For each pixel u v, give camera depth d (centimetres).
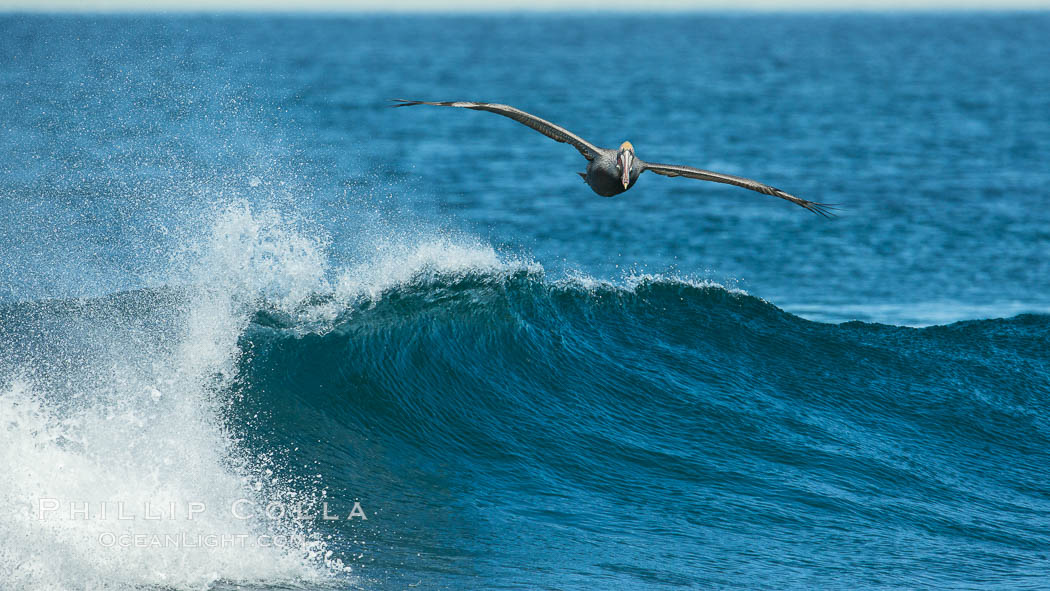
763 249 10956
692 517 4572
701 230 12044
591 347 6234
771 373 6247
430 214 12238
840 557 4266
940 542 4491
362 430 5025
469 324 6050
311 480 4519
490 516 4406
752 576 4016
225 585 3556
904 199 14525
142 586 3491
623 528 4403
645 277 7125
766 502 4772
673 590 3828
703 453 5238
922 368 6438
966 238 11562
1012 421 5866
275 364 5347
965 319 7994
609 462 5066
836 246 11125
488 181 15625
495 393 5575
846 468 5188
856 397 6038
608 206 13662
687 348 6438
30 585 3419
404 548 4012
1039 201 14250
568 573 3906
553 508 4550
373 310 5981
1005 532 4641
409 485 4628
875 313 8244
